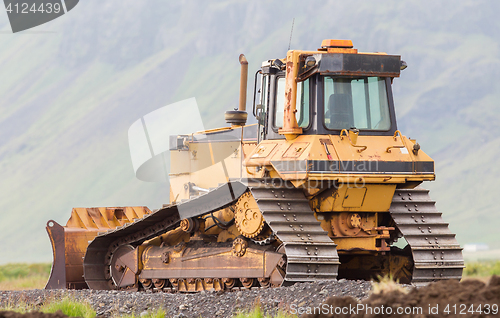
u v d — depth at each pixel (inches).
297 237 1424.7
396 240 1649.9
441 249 1551.4
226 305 1315.2
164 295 1475.1
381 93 1568.7
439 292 965.2
